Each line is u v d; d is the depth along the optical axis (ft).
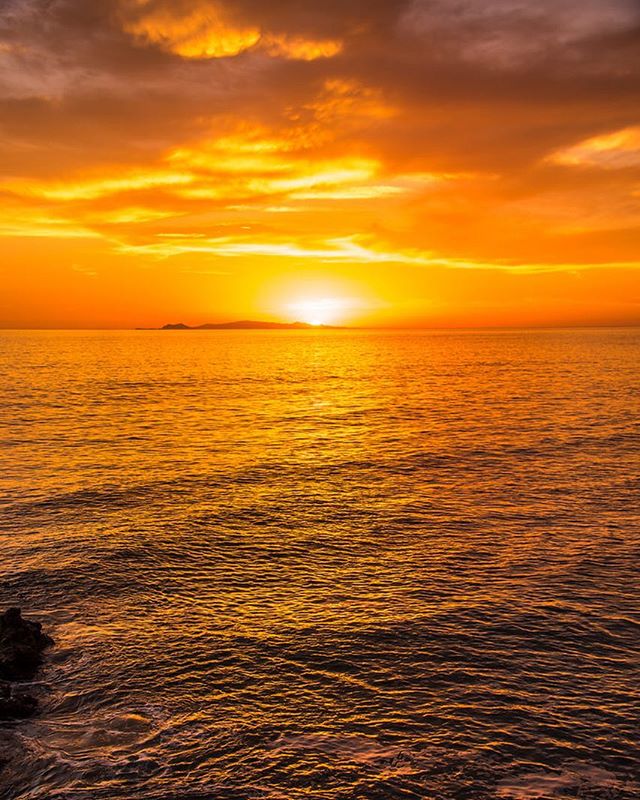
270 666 58.44
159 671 57.47
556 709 51.90
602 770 45.01
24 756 45.78
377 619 67.31
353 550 87.56
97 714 51.08
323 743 47.96
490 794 42.80
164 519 100.78
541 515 102.42
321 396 293.84
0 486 120.16
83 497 113.09
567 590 74.02
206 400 276.21
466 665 58.39
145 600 71.87
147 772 44.55
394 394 300.81
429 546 88.89
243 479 128.26
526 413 224.12
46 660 58.80
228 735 48.78
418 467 139.13
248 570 80.69
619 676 56.49
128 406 252.21
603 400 257.14
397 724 50.24
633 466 136.26
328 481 126.62
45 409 239.71
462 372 442.09
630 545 88.28
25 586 74.64
